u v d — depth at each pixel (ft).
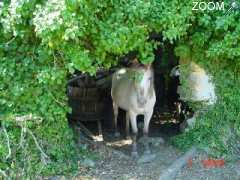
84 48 17.01
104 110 25.66
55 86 18.20
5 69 17.26
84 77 24.84
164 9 17.63
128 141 23.73
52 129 18.52
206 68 20.67
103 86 25.45
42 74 17.01
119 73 23.08
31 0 15.84
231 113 20.59
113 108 25.54
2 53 17.53
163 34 17.43
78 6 15.55
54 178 18.03
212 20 18.81
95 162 19.94
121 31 16.46
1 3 16.22
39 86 17.93
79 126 24.30
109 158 20.53
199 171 18.90
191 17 18.29
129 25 16.92
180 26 17.70
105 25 16.65
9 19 15.98
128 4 16.98
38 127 18.25
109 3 16.85
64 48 16.51
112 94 23.85
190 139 21.15
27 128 17.92
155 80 27.73
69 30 15.38
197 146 20.49
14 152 17.79
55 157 18.63
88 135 23.88
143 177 18.56
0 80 17.60
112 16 16.81
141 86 19.81
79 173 18.66
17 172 17.65
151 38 20.72
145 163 20.04
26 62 17.52
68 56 16.56
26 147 17.97
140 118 27.35
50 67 17.28
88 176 18.47
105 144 23.00
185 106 24.12
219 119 20.77
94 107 24.53
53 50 16.98
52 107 18.26
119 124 26.96
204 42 19.74
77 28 15.42
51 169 18.22
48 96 18.10
